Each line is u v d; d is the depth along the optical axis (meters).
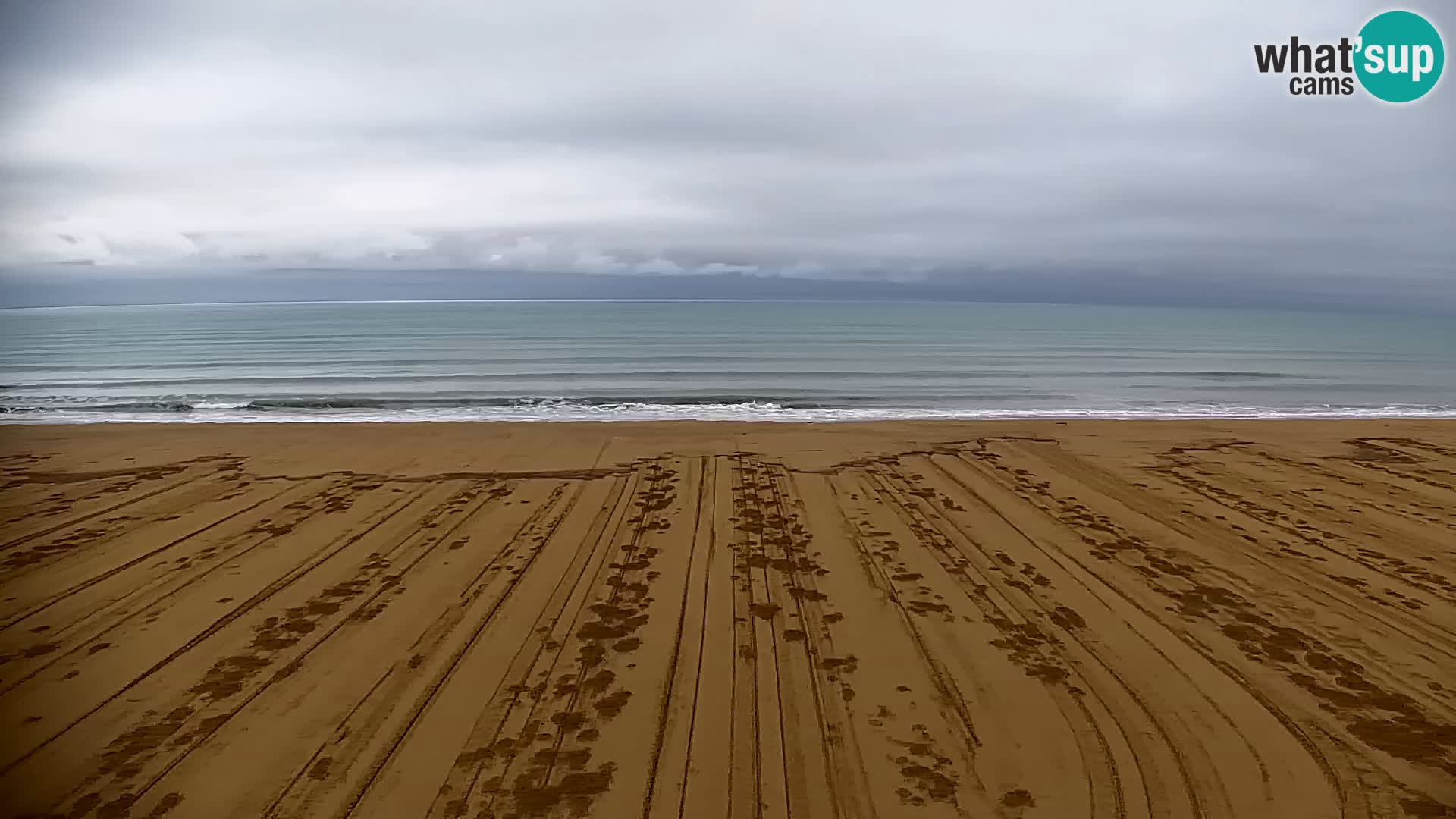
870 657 4.46
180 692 4.04
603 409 15.02
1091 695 4.06
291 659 4.39
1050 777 3.36
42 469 8.91
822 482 8.52
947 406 15.68
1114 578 5.75
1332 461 9.70
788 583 5.59
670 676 4.20
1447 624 4.96
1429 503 7.83
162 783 3.30
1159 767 3.44
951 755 3.51
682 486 8.31
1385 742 3.64
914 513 7.40
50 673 4.23
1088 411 14.93
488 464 9.27
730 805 3.16
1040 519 7.22
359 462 9.36
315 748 3.54
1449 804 3.21
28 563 5.93
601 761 3.45
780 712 3.85
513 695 3.99
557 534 6.68
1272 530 6.93
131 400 15.91
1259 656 4.51
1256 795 3.27
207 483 8.34
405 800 3.18
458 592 5.38
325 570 5.80
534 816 3.08
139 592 5.38
